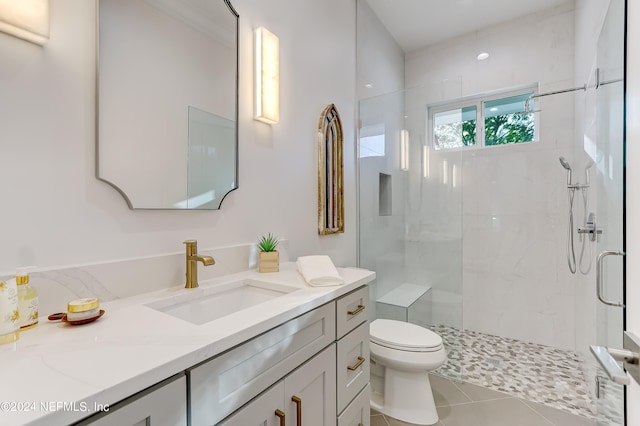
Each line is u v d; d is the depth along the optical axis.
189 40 1.21
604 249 1.35
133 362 0.57
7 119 0.77
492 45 2.78
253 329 0.76
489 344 2.61
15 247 0.78
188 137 1.20
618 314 1.01
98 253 0.94
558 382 2.02
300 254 1.76
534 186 2.63
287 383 0.88
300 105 1.77
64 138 0.87
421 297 2.57
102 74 0.95
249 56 1.46
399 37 2.94
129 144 1.02
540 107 2.60
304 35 1.81
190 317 1.04
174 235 1.15
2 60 0.77
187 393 0.62
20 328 0.71
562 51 2.50
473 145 2.93
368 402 1.34
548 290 2.57
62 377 0.52
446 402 1.81
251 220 1.46
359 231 2.34
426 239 2.63
